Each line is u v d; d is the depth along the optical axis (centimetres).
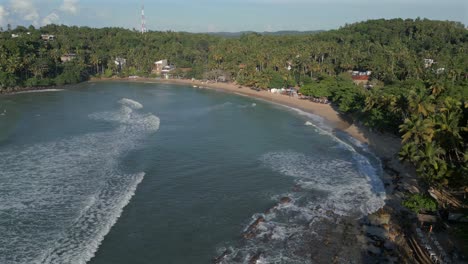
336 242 4059
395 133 7806
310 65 15612
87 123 8806
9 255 3675
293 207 4831
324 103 12106
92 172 5731
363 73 15400
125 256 3778
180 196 5103
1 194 4903
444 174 4656
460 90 8838
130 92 14738
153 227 4316
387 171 6062
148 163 6234
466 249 3750
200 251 3900
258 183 5575
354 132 8456
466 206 4631
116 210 4619
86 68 19550
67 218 4384
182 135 8031
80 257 3703
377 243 4012
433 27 18825
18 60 15350
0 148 6725
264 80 14950
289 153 6981
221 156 6719
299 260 3756
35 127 8294
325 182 5628
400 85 10512
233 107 11644
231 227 4362
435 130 5381
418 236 4034
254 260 3731
